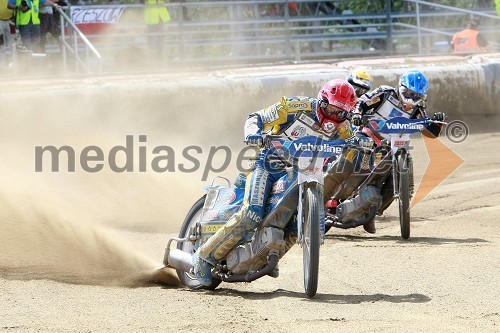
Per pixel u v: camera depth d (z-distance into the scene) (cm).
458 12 5966
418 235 2381
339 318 1470
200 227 1797
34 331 1362
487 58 4881
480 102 4697
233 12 5788
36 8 4256
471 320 1460
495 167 3575
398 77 4459
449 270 1906
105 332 1370
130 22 5388
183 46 5444
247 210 1672
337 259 2062
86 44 4612
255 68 4409
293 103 1644
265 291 1762
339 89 1611
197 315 1502
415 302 1612
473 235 2341
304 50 6328
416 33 6356
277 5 6059
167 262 1833
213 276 1758
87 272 1858
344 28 6425
